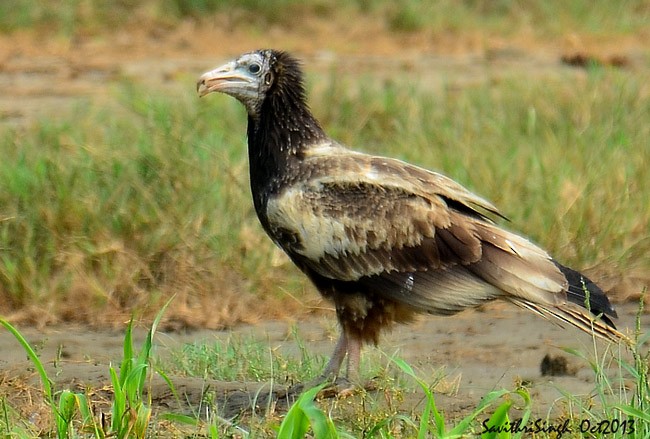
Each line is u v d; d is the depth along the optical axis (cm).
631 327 1245
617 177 1495
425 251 1041
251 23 2659
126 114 1867
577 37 2625
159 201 1393
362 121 1808
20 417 942
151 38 2544
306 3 2711
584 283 1006
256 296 1327
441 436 823
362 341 1071
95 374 1091
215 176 1440
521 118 1836
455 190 1070
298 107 1091
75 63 2330
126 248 1355
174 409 1001
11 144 1591
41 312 1295
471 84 2152
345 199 1055
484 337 1240
